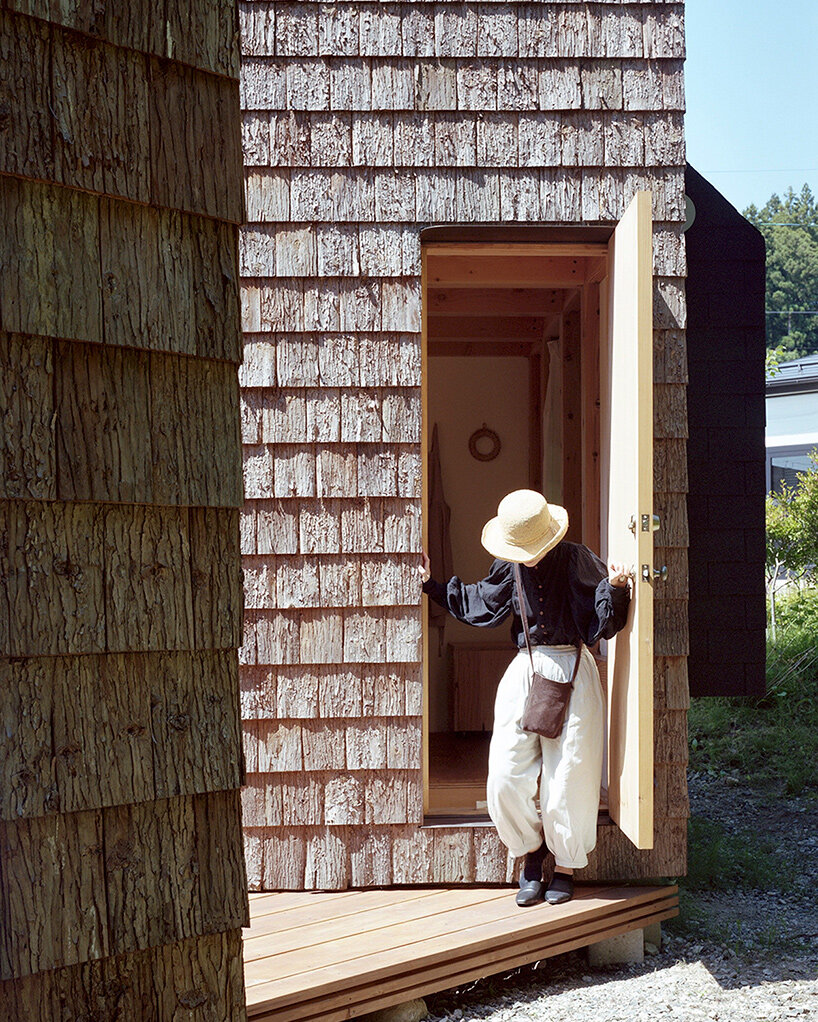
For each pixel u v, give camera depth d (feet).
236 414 7.21
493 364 23.71
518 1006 11.64
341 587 13.33
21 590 6.18
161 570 6.78
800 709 25.46
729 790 21.29
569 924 12.21
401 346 13.35
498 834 12.98
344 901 12.82
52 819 6.29
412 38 13.37
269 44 13.32
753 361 16.17
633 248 12.12
